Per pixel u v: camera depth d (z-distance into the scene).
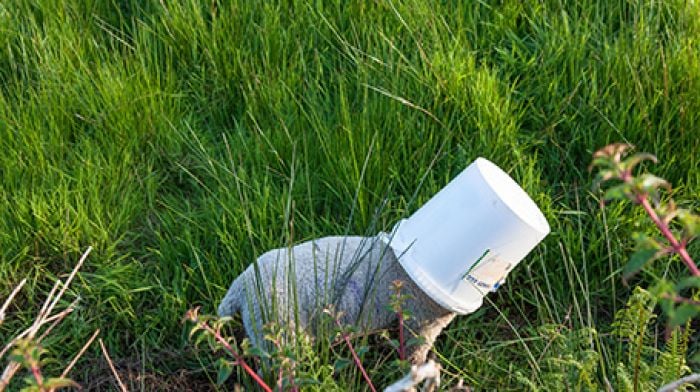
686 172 2.11
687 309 1.00
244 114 2.22
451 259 1.58
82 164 2.09
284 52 2.30
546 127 2.19
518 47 2.36
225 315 1.68
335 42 2.37
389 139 2.10
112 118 2.19
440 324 1.67
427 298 1.61
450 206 1.59
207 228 2.00
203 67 2.32
